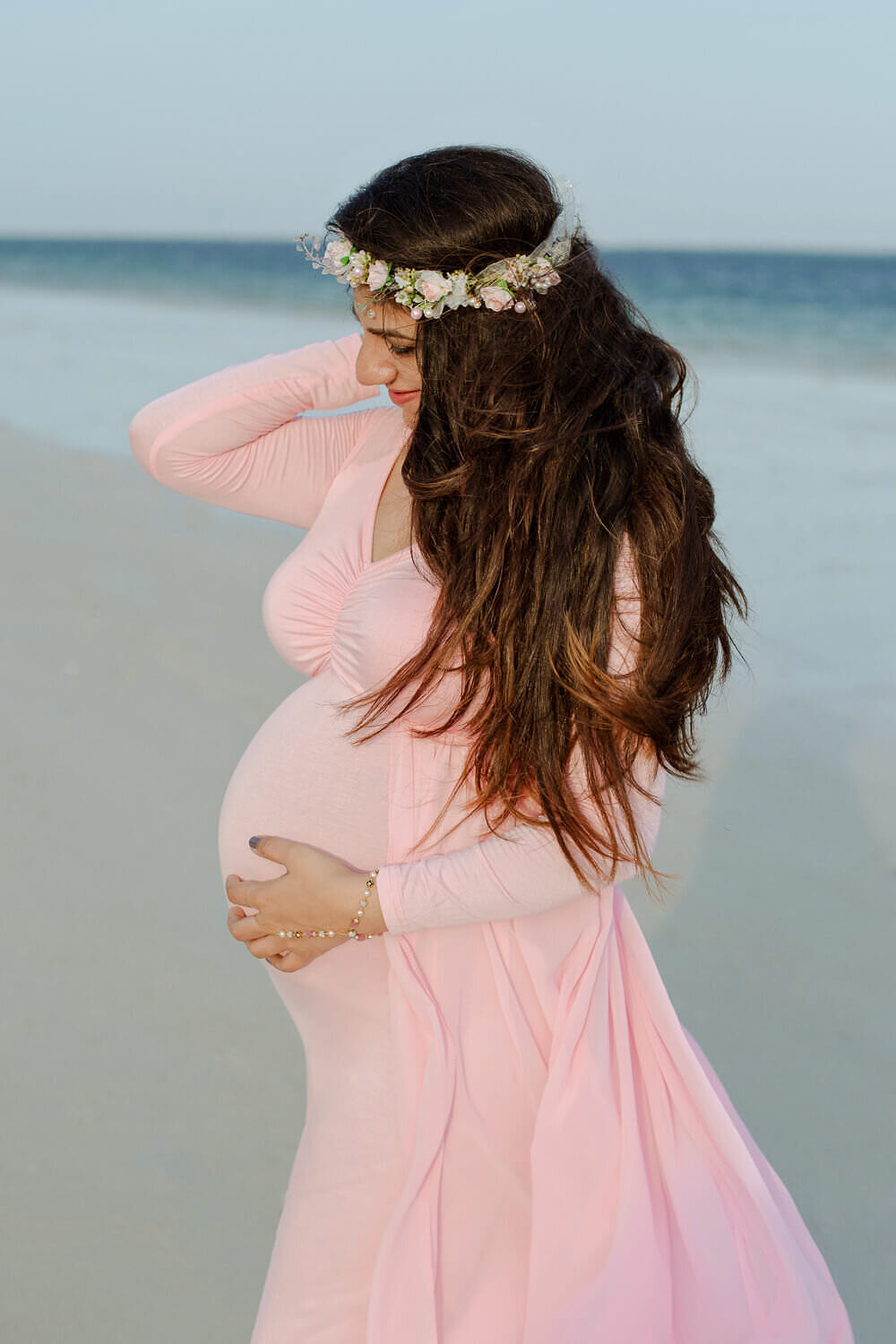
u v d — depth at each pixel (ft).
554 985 5.27
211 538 20.17
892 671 15.10
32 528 20.92
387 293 4.92
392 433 6.19
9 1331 6.81
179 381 39.04
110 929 10.29
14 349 47.88
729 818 12.09
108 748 13.20
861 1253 7.52
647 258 86.74
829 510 21.65
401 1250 4.96
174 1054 9.01
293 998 5.77
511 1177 5.14
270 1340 5.19
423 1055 5.23
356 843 5.45
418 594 5.14
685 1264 5.14
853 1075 8.86
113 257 137.90
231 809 5.87
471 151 4.93
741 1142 5.22
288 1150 8.19
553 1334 4.89
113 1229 7.55
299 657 6.00
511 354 4.76
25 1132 8.29
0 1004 9.43
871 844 11.56
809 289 65.36
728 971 9.92
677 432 5.04
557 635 4.67
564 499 4.66
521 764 4.83
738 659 15.49
